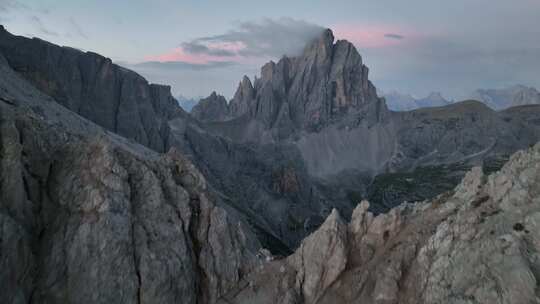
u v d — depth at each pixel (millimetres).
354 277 51312
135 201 51219
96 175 48531
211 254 54750
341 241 53750
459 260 42656
